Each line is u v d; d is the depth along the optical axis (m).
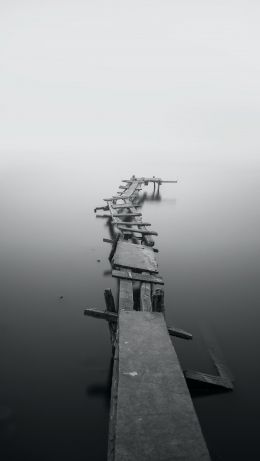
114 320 4.87
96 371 4.59
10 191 16.91
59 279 7.41
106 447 3.52
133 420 2.86
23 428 3.70
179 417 2.90
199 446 2.63
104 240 9.39
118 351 3.84
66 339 5.30
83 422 3.81
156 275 6.34
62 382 4.38
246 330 5.73
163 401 3.08
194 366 4.79
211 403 4.09
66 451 3.45
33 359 4.80
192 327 5.79
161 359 3.68
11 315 5.95
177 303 6.61
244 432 3.72
